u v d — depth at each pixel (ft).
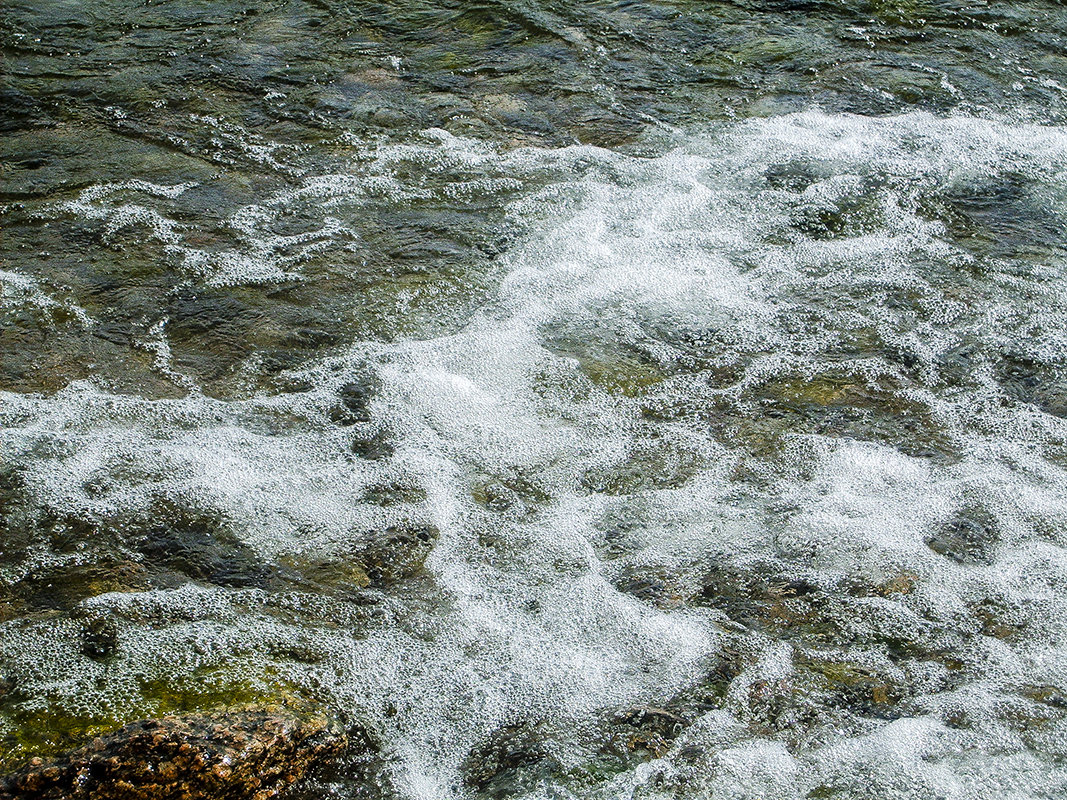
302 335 14.35
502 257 15.93
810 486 12.06
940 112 19.53
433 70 20.97
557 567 11.11
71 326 14.39
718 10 23.00
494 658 10.16
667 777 9.10
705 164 18.11
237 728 8.93
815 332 14.49
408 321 14.65
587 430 12.91
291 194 17.33
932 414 13.07
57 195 17.20
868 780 9.00
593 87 20.38
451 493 12.00
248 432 12.76
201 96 19.99
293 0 23.59
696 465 12.39
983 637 10.30
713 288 15.33
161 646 10.09
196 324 14.52
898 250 16.05
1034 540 11.34
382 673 9.99
